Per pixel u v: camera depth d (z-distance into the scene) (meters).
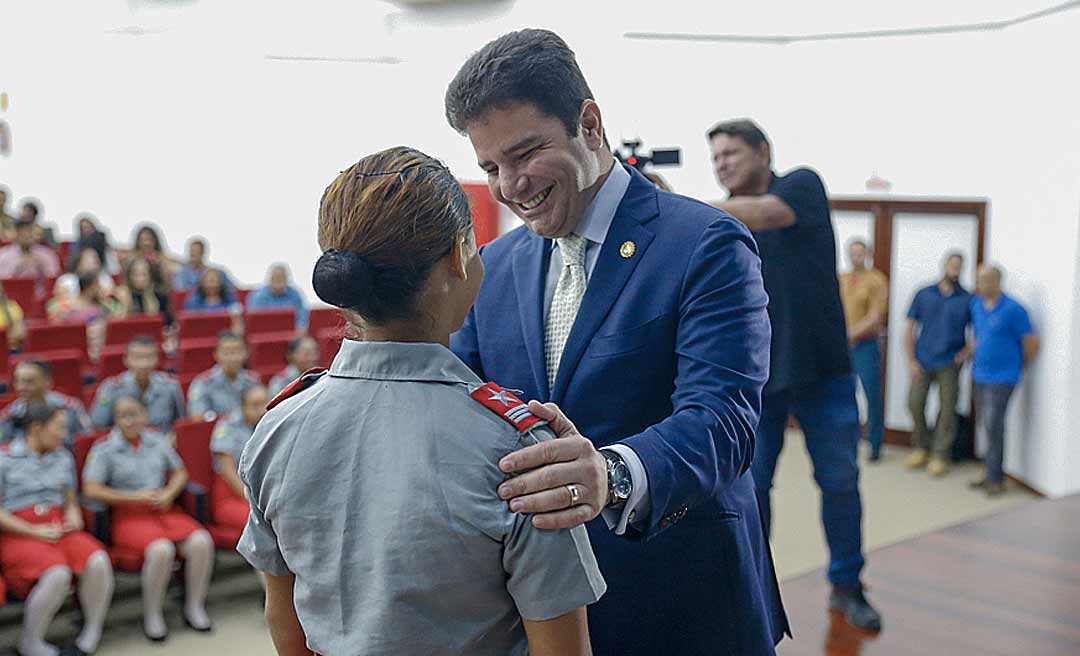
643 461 1.20
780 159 8.09
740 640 1.53
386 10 9.37
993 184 7.10
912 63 7.43
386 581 1.03
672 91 7.84
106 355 6.28
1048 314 6.45
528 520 1.03
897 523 6.03
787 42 7.95
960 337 7.08
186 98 11.30
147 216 12.02
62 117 13.17
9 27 13.82
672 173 8.10
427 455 1.03
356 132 9.75
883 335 7.86
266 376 6.51
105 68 12.31
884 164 7.66
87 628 4.41
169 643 4.53
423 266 1.07
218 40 10.82
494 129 1.34
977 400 6.74
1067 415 6.25
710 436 1.29
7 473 4.37
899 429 7.93
